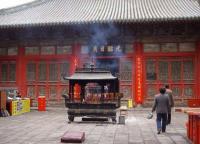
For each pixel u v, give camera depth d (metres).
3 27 37.03
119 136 18.88
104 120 26.03
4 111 29.06
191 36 36.22
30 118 27.83
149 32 36.72
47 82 38.34
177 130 21.34
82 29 37.41
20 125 23.38
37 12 43.47
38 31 38.31
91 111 24.77
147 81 36.66
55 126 22.94
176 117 29.56
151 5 43.53
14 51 39.22
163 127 20.36
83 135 17.39
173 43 36.53
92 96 25.20
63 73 38.03
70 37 38.03
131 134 19.64
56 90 38.09
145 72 36.75
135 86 36.69
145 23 35.06
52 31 38.09
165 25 35.88
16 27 36.94
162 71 36.50
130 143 16.78
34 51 38.81
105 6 44.72
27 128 21.88
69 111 25.00
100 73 25.38
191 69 36.16
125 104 36.66
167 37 36.53
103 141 17.28
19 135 19.05
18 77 38.88
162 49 36.59
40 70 38.59
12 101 30.11
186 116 30.39
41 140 17.42
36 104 38.34
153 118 28.23
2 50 39.53
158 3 44.41
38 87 38.50
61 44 38.28
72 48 38.00
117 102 24.83
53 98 38.12
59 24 36.09
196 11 37.69
